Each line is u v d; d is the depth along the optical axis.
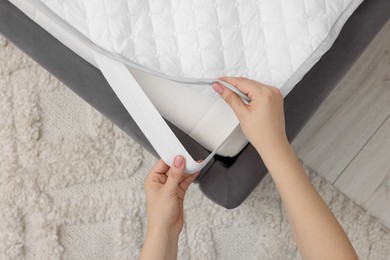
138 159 1.31
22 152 1.31
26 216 1.30
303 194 0.81
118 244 1.29
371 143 1.32
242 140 0.91
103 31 0.85
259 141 0.82
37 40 0.95
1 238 1.29
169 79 0.85
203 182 0.92
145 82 0.89
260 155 0.86
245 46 0.87
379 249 1.28
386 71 1.33
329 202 1.30
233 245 1.29
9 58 1.33
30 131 1.31
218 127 0.89
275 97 0.82
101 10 0.85
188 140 0.90
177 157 0.82
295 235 0.83
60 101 1.33
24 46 0.95
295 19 0.87
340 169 1.31
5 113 1.32
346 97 1.33
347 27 0.92
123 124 0.93
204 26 0.86
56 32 0.92
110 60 0.86
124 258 1.28
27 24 0.95
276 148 0.82
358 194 1.31
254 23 0.87
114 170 1.31
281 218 1.29
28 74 1.33
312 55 0.87
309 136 1.32
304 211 0.80
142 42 0.85
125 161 1.31
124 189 1.30
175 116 0.90
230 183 0.90
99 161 1.31
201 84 0.85
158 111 0.90
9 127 1.32
